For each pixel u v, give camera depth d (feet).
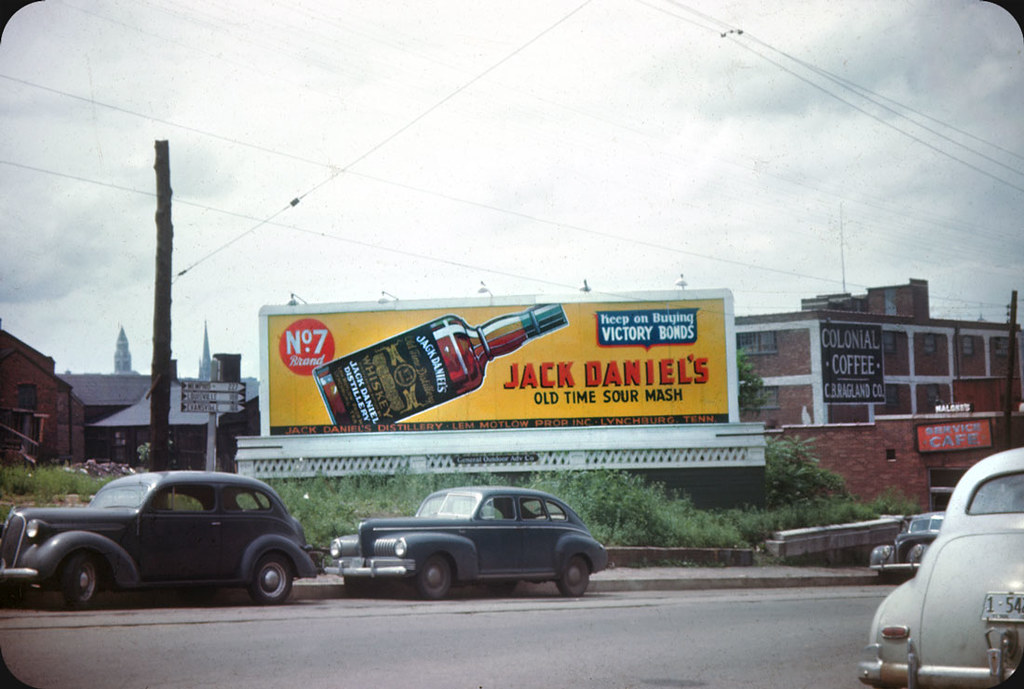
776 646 34.86
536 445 92.58
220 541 44.27
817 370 193.47
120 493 43.80
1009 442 122.21
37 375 153.58
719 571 71.05
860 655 32.91
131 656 30.27
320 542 59.57
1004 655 20.67
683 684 27.81
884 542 92.68
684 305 94.94
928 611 21.95
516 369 94.99
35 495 65.51
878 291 209.67
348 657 31.09
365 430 95.20
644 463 92.27
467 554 50.39
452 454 92.89
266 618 39.50
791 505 98.84
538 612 44.55
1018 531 21.54
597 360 94.79
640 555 72.38
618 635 37.32
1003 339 185.68
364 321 96.32
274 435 94.94
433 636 36.01
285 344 96.43
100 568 41.68
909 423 133.28
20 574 39.37
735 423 92.48
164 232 61.21
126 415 180.14
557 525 54.54
